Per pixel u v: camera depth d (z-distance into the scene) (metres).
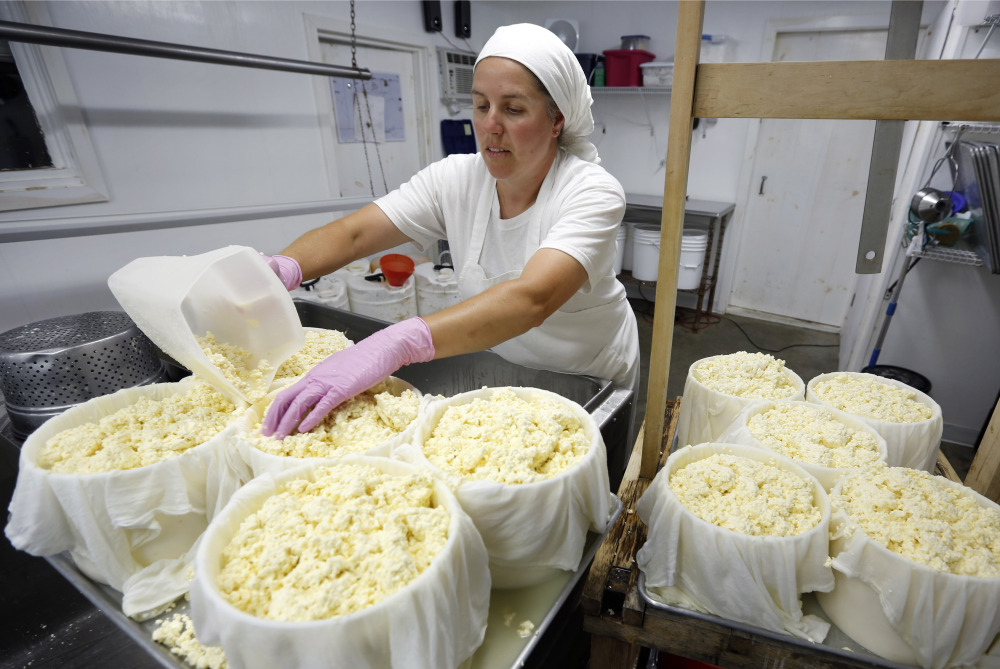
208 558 0.49
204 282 0.82
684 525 0.62
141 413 0.74
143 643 0.58
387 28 2.72
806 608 0.64
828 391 0.93
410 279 2.11
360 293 2.01
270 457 0.64
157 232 1.89
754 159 3.61
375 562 0.48
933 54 2.43
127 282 0.77
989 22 1.78
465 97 3.43
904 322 2.34
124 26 1.67
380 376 0.77
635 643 0.66
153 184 1.85
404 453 0.64
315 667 0.43
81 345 0.90
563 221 0.97
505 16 3.75
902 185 2.58
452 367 1.24
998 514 0.59
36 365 0.88
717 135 3.69
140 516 0.62
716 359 1.02
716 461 0.72
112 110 1.69
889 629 0.55
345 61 2.64
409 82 3.07
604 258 0.98
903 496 0.62
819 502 0.64
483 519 0.57
